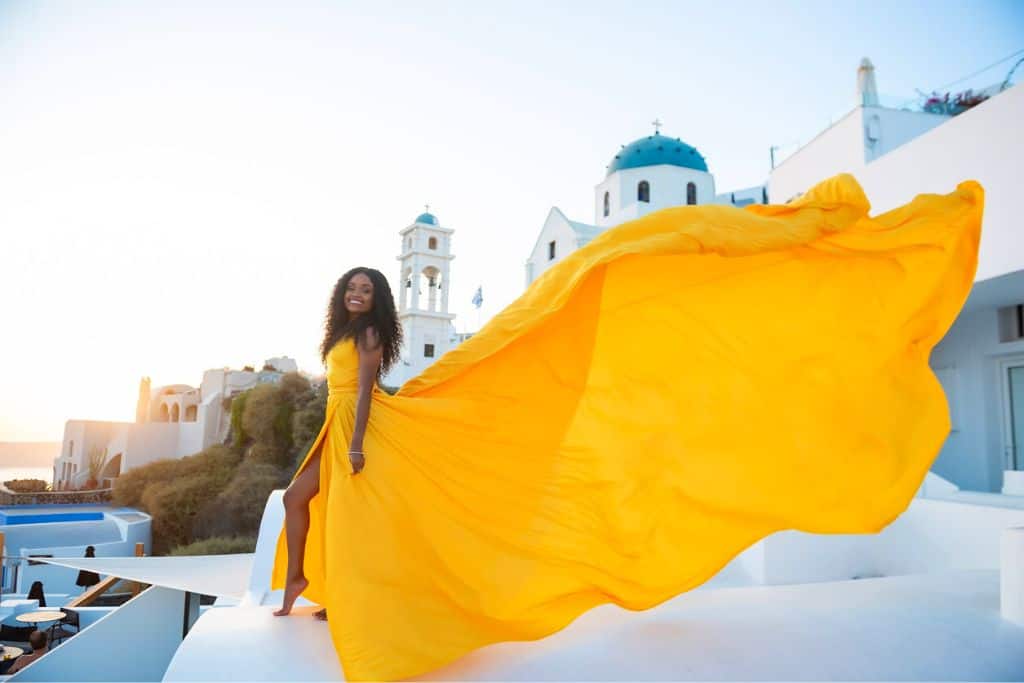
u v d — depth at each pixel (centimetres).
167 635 863
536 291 357
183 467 3991
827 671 292
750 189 3478
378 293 343
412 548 294
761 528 342
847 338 362
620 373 354
